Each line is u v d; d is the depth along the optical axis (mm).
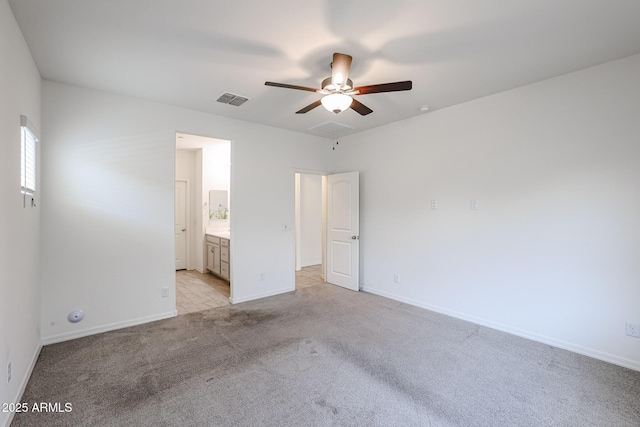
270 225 4531
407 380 2293
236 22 2039
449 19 2000
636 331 2457
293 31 2139
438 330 3227
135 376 2324
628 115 2484
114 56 2480
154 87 3094
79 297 3053
